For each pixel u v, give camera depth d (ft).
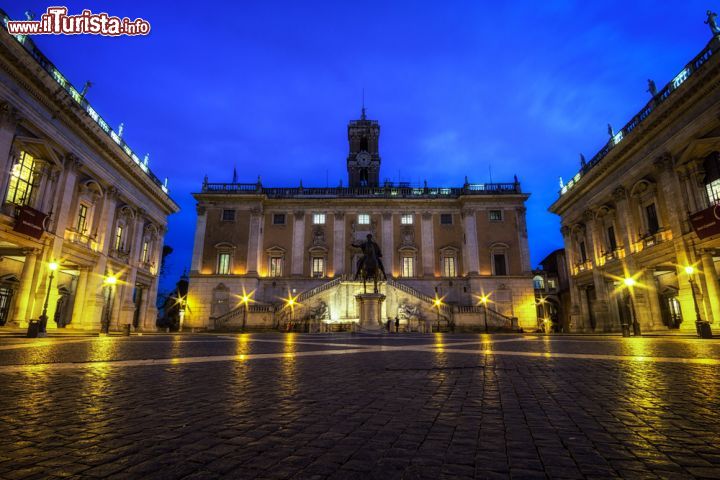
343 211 152.05
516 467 7.84
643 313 82.69
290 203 152.76
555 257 184.96
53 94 68.64
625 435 9.95
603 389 16.20
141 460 8.16
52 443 9.24
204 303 140.46
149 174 112.57
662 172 75.87
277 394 15.35
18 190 67.21
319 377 19.74
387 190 158.71
